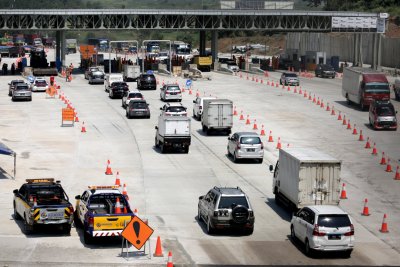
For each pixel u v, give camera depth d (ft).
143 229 185.98
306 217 200.95
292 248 204.85
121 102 568.00
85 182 288.51
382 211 254.06
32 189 217.77
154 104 549.95
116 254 195.83
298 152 242.37
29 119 465.88
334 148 380.58
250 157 331.77
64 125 441.68
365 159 352.69
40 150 357.82
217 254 197.47
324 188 228.02
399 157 360.69
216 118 410.31
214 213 212.64
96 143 381.81
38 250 198.49
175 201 260.21
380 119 443.73
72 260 189.37
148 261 189.57
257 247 205.26
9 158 334.85
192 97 600.80
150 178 299.38
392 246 210.79
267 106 549.54
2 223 227.40
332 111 507.71
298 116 497.05
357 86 533.96
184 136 352.90
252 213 214.69
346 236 193.98
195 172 313.32
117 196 208.85
